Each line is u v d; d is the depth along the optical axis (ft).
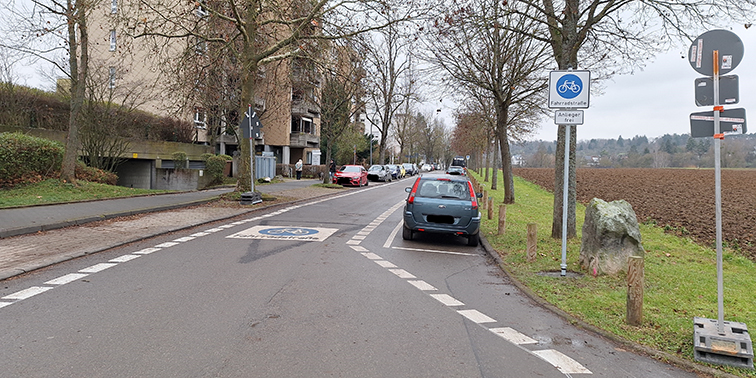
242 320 16.43
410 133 243.40
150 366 12.59
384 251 30.83
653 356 14.69
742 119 15.38
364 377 12.34
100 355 13.21
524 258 29.40
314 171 141.18
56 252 26.43
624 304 19.74
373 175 137.49
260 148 152.05
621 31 37.55
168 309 17.37
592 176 178.60
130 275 22.20
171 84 60.70
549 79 25.52
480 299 20.52
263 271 23.70
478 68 55.83
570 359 14.24
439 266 27.12
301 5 53.31
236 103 89.25
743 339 14.42
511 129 99.25
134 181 87.35
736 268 29.53
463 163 260.62
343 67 60.90
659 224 50.98
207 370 12.44
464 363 13.57
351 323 16.57
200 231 36.11
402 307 18.74
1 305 17.42
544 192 107.55
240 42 63.93
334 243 32.76
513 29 37.32
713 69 15.88
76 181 55.77
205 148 99.81
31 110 66.28
